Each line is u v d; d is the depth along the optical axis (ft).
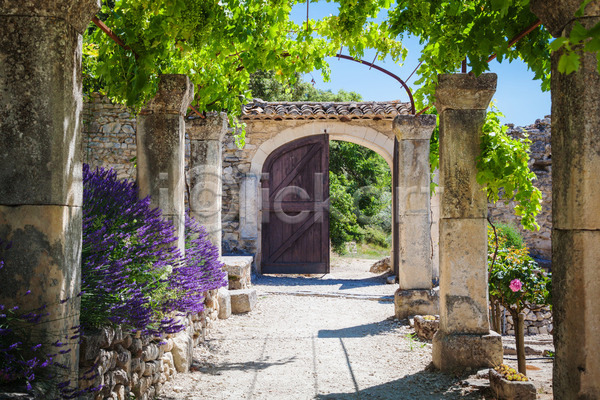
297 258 33.94
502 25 10.55
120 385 9.59
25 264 7.09
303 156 33.81
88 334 8.30
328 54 16.78
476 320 13.71
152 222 11.87
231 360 15.49
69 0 7.14
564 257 7.25
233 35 13.78
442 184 13.94
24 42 7.07
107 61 11.40
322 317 22.43
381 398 12.00
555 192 7.47
